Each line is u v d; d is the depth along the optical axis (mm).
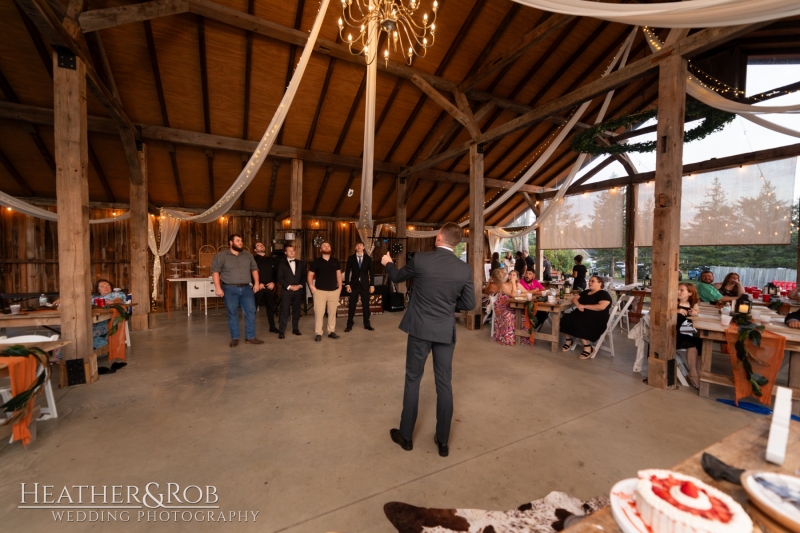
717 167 7066
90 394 3006
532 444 2242
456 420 2568
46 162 6621
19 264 7398
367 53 3611
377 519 1598
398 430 2316
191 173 7668
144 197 5859
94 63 4910
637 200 8742
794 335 2705
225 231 9383
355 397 2982
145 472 1930
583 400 2939
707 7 2576
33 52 4727
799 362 2709
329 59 5773
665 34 6004
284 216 9570
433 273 2094
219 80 5699
